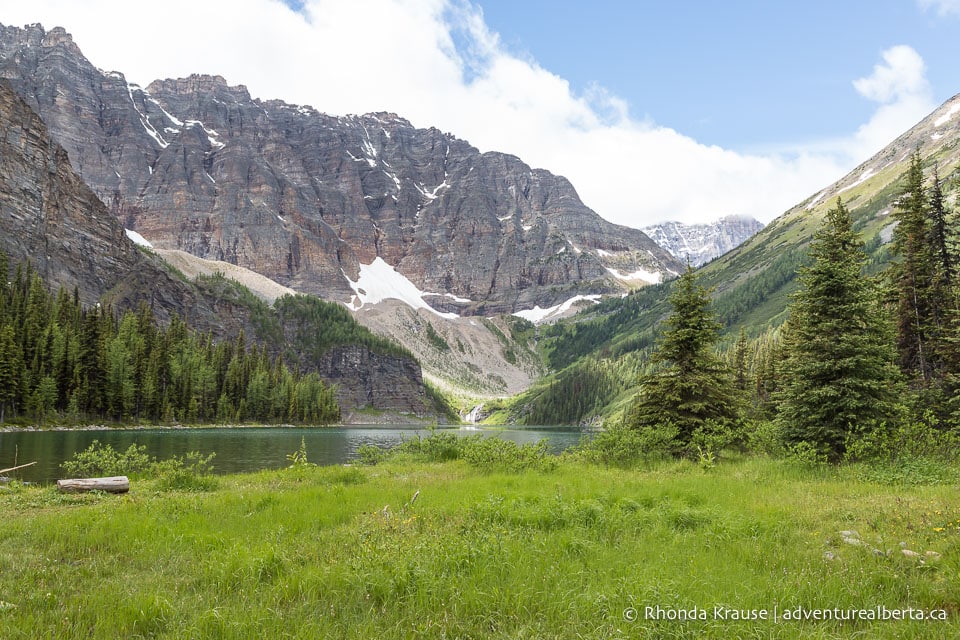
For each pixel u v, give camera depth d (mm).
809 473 20219
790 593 7199
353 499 15086
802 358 24984
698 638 6020
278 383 156375
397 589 7477
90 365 96812
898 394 25141
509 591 7230
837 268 24172
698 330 29656
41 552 9820
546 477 20375
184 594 7578
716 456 27141
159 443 61750
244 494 16766
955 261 30359
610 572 8008
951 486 16000
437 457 30719
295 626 6355
